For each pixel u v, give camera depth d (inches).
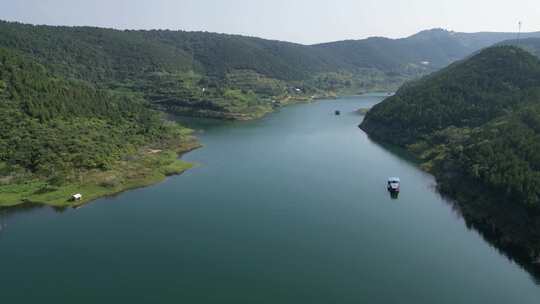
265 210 4185.5
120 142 5871.1
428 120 6811.0
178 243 3531.0
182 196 4586.6
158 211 4183.1
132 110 7480.3
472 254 3336.6
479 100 6815.9
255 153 6486.2
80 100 6619.1
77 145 5285.4
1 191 4419.3
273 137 7746.1
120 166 5265.8
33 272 3110.2
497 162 4202.8
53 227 3831.2
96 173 4950.8
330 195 4611.2
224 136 7859.3
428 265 3186.5
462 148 5187.0
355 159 6117.1
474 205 4072.3
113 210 4205.2
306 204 4340.6
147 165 5502.0
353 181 5098.4
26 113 5620.1
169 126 7608.3
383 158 6171.3
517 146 4443.9
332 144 7126.0
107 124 6378.0
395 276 3046.3
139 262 3245.6
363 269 3137.3
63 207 4239.7
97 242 3553.2
